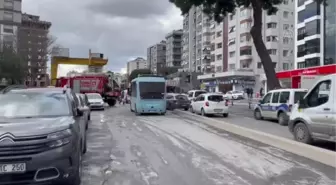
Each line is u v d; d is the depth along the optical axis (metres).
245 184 6.65
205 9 30.27
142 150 10.16
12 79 57.41
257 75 85.56
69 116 6.71
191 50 128.75
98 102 30.45
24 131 5.55
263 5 30.52
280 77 50.56
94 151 9.97
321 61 62.19
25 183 5.41
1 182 5.35
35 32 72.94
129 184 6.61
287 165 8.23
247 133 13.21
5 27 93.50
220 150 10.17
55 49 73.12
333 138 10.30
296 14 70.44
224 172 7.55
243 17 87.62
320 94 10.93
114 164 8.27
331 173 7.50
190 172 7.54
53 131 5.71
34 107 6.94
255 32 29.30
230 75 85.06
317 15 62.59
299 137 11.59
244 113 27.58
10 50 57.91
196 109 25.56
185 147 10.70
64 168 5.66
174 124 17.91
